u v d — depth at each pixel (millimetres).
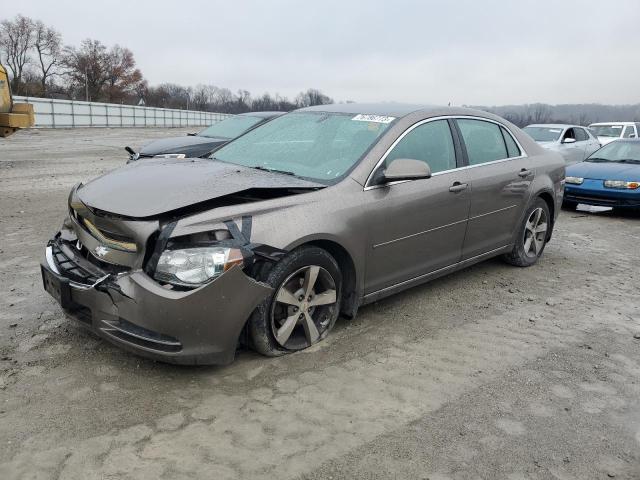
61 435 2744
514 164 5387
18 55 83000
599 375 3592
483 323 4371
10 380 3217
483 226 5031
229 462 2602
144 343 3096
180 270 3062
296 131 4676
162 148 9352
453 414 3070
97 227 3406
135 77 93188
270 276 3371
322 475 2541
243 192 3529
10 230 6902
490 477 2574
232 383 3277
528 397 3285
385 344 3898
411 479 2539
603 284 5508
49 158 17625
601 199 9438
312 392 3225
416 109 4652
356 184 3885
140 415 2934
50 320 4051
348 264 3857
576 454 2770
